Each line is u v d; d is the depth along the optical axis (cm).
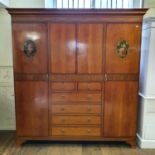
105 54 309
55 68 314
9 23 369
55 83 317
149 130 323
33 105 321
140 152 311
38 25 305
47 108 322
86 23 304
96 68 312
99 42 307
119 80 314
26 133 326
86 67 313
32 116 323
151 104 317
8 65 379
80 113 323
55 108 322
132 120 322
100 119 323
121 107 320
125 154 305
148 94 316
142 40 333
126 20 302
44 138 328
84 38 307
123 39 306
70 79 315
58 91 318
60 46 309
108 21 303
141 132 329
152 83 314
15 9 297
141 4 371
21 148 322
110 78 314
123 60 310
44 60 312
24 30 307
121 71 312
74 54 310
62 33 306
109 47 308
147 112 319
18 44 310
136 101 318
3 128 395
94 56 310
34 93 319
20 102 321
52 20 304
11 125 395
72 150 316
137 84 315
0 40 373
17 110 322
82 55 310
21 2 367
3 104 389
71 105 321
